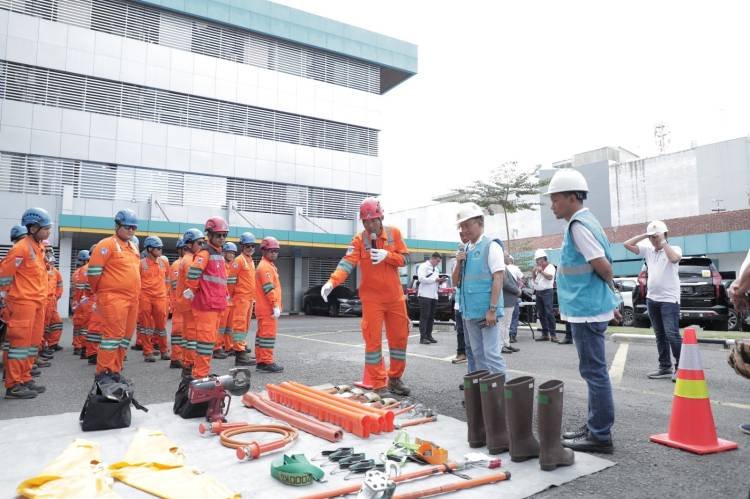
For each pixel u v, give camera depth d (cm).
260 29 2594
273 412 505
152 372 795
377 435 450
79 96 2155
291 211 2648
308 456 395
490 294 515
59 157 2088
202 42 2481
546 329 1180
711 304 1234
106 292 632
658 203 4284
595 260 398
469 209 534
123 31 2281
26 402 590
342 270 604
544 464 368
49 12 2117
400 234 618
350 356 942
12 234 820
